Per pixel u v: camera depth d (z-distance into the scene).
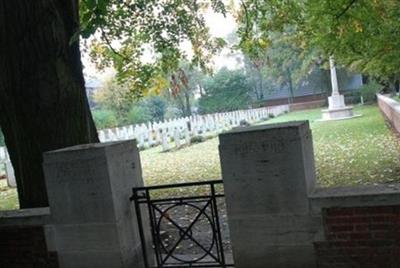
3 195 13.44
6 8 5.91
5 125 6.49
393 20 11.02
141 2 11.52
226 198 4.38
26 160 6.26
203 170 13.67
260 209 4.29
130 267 4.76
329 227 4.16
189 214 8.32
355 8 10.72
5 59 6.04
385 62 12.56
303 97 51.56
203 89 53.94
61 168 4.71
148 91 13.83
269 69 43.47
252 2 12.50
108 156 4.57
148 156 19.86
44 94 6.05
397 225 4.00
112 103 35.53
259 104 52.97
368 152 13.16
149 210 4.88
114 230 4.61
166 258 4.93
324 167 11.75
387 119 22.16
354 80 47.06
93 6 5.18
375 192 4.06
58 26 6.14
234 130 4.39
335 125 23.69
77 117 6.35
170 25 12.72
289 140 4.14
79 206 4.71
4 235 5.11
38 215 4.93
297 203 4.20
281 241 4.29
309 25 11.92
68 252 4.84
